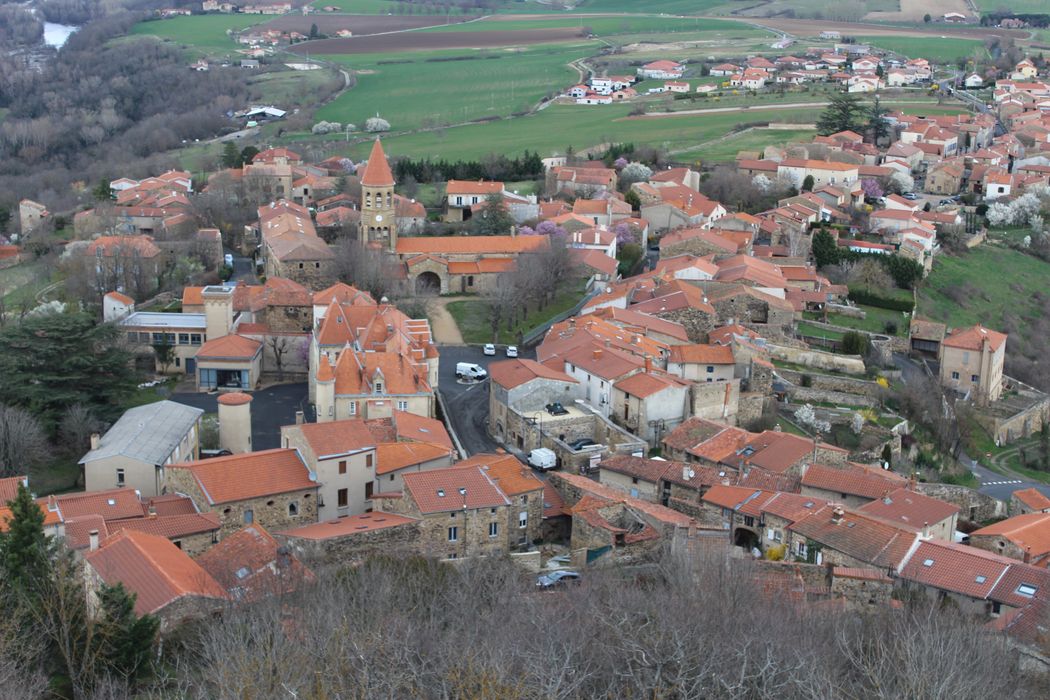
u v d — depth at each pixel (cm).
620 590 9725
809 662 8106
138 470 14338
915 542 11719
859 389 19375
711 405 17262
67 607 9100
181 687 8506
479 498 12600
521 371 17062
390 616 9031
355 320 18625
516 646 8275
